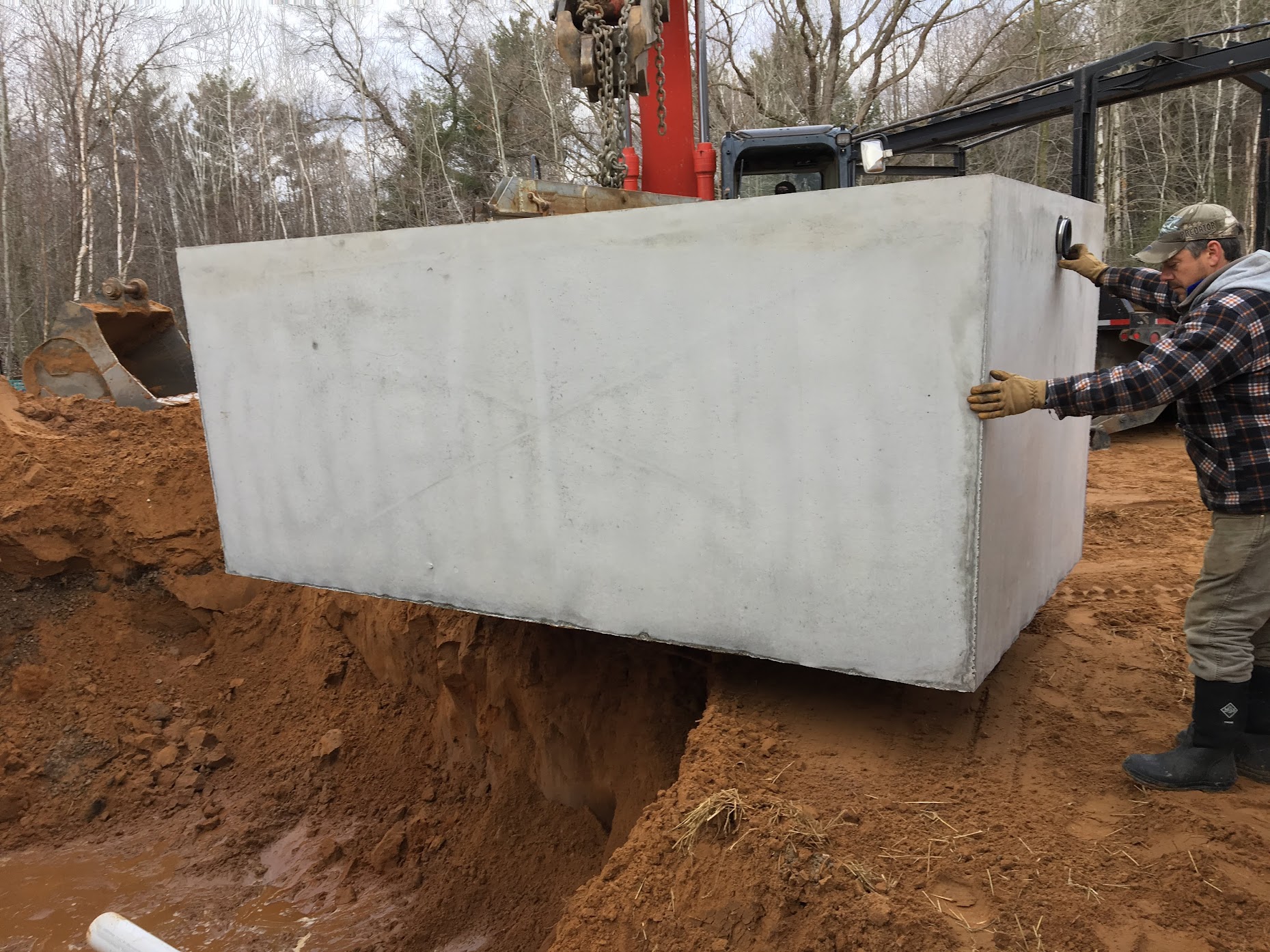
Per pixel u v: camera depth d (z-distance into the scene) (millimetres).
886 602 2596
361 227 28922
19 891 4996
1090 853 2229
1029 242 2652
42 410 6629
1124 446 9344
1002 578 2691
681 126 5270
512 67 25375
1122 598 4145
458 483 3410
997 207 2279
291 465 3879
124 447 6512
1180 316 2688
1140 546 5246
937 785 2566
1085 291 3543
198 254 3891
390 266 3359
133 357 8312
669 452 2896
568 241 2930
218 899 4926
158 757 5797
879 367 2475
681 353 2801
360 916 4738
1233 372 2215
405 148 27688
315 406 3730
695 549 2916
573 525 3162
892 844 2277
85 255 19938
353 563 3805
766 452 2717
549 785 4656
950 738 2848
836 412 2570
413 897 4832
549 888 4457
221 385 4008
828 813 2418
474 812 5062
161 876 5125
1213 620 2438
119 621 6207
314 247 3539
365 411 3588
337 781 5621
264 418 3902
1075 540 3838
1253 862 2160
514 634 4758
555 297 3004
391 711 5746
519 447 3219
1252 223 20891
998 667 3367
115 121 22969
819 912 2066
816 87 18672
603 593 3150
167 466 6348
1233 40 19109
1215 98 22219
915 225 2348
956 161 9359
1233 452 2312
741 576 2846
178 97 31281
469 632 4984
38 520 5973
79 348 7125
